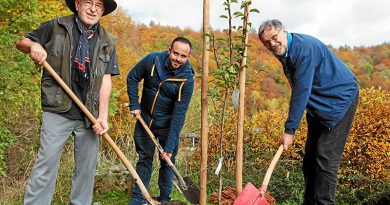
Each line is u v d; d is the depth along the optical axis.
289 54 3.82
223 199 3.58
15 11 8.56
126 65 15.40
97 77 3.69
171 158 5.01
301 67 3.79
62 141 3.64
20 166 7.65
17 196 6.30
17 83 8.16
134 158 7.55
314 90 3.96
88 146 3.77
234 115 7.98
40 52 3.43
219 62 3.25
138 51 18.19
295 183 6.80
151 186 6.62
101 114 3.77
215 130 7.66
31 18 8.63
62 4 12.09
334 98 3.94
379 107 7.19
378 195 6.32
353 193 6.56
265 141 8.00
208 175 7.36
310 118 4.19
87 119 3.66
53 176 3.66
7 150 7.95
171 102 4.81
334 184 4.02
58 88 3.57
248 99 9.33
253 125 8.05
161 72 4.71
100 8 3.63
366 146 7.02
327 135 4.01
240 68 3.29
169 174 5.04
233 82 3.28
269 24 3.77
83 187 3.83
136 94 4.89
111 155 7.62
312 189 4.25
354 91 4.02
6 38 7.40
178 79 4.69
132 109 4.86
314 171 4.20
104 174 6.66
